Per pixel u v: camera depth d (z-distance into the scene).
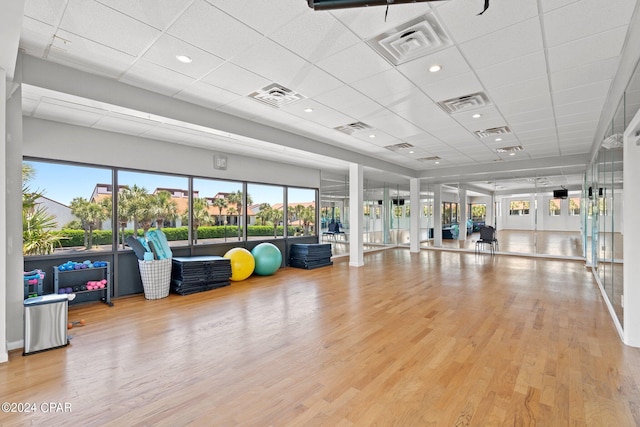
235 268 5.83
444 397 2.14
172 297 4.84
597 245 5.64
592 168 6.55
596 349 2.87
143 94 3.59
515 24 2.42
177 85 3.52
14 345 2.91
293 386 2.30
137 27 2.45
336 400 2.12
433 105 4.21
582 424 1.85
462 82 3.48
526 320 3.67
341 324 3.59
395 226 11.91
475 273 6.62
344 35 2.58
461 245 10.66
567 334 3.23
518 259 8.58
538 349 2.88
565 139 6.14
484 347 2.94
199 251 6.07
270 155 6.69
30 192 4.20
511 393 2.18
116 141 4.89
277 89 3.65
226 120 4.47
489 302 4.43
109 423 1.90
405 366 2.58
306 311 4.08
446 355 2.78
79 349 2.95
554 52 2.84
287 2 2.17
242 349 2.93
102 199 4.82
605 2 2.16
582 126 5.22
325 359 2.72
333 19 2.37
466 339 3.13
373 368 2.56
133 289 5.05
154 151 5.34
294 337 3.21
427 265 7.73
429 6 2.20
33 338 2.85
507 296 4.75
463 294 4.90
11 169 2.85
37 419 1.93
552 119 4.83
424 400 2.11
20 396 2.18
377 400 2.12
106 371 2.53
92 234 4.73
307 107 4.27
